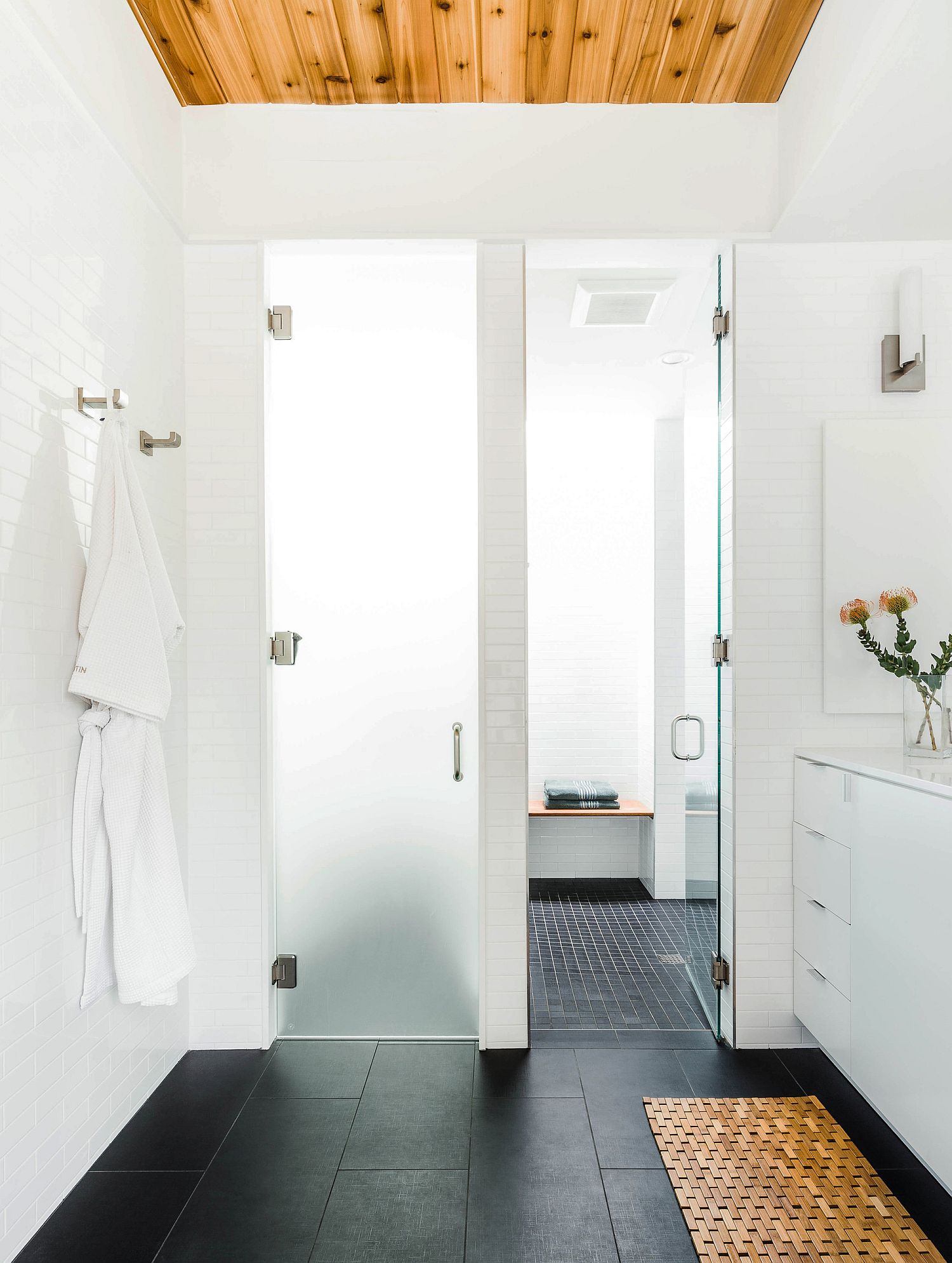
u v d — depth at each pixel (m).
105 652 1.81
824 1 2.09
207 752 2.53
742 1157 1.95
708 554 2.80
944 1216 1.75
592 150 2.51
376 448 2.65
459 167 2.51
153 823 1.97
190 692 2.53
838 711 2.51
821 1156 1.95
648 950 3.57
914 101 1.89
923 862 1.78
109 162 2.04
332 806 2.61
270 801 2.56
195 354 2.53
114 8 2.04
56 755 1.78
